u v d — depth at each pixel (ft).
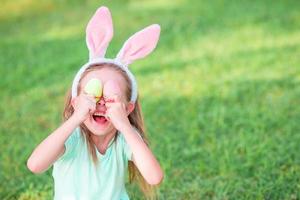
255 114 17.02
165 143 15.28
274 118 16.66
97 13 9.59
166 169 13.65
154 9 31.58
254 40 25.22
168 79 20.81
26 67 22.85
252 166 13.75
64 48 25.44
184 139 15.70
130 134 8.79
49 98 19.52
